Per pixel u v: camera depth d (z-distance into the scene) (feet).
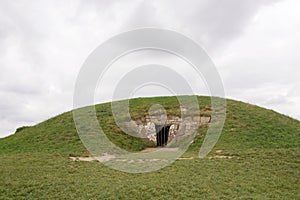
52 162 67.10
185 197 46.57
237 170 61.26
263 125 98.73
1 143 104.53
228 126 98.99
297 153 74.02
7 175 55.98
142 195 46.93
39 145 91.56
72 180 53.72
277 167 63.93
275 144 85.81
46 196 46.80
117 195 47.01
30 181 52.54
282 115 112.37
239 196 47.78
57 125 107.24
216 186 51.65
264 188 52.16
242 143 86.94
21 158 71.72
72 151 82.48
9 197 46.37
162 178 55.36
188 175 57.31
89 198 45.98
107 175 57.88
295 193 50.93
